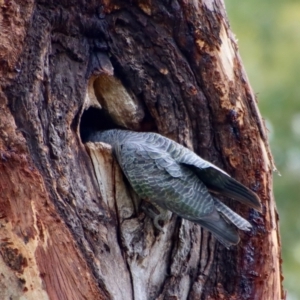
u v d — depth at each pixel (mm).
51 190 8891
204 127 10461
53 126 9266
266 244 10453
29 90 8961
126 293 9516
